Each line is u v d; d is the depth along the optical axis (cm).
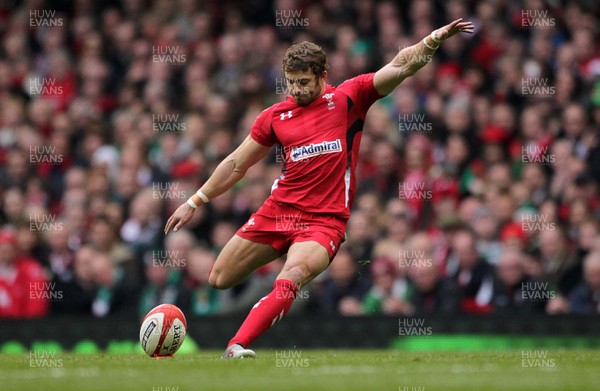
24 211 4562
